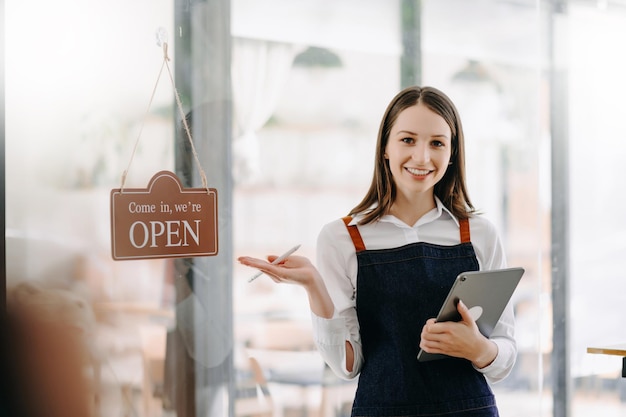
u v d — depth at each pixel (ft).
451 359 8.66
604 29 13.05
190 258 8.82
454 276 8.80
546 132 12.59
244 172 9.16
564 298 12.72
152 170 8.61
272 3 9.36
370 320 8.64
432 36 10.49
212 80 8.98
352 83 9.87
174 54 8.76
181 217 8.75
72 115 8.26
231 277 9.07
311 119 9.59
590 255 12.93
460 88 10.73
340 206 9.75
